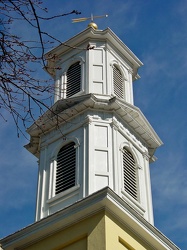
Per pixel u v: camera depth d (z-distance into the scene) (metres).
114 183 23.69
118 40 30.69
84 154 24.61
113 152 24.83
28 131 27.20
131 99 29.56
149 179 26.61
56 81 29.59
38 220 23.25
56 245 21.69
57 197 24.14
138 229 22.20
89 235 20.77
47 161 26.02
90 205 21.31
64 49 30.67
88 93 27.28
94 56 29.47
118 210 21.36
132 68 31.77
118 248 20.64
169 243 23.34
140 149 27.19
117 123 26.14
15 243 22.89
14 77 11.85
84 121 25.81
